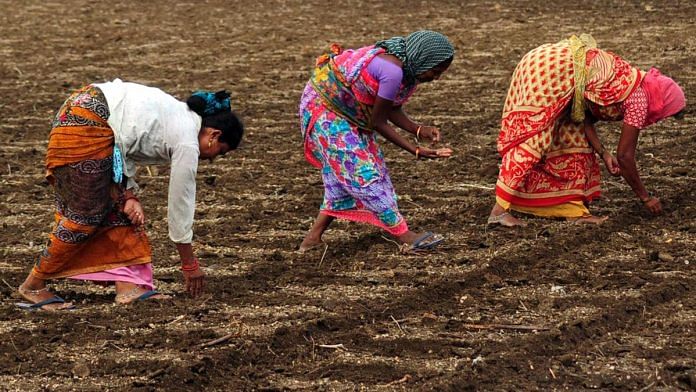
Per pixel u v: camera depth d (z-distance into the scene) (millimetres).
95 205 12398
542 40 31859
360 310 12836
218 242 15727
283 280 13992
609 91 15375
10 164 20562
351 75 13750
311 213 17094
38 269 12891
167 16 40281
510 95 16031
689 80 25469
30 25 38656
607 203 17062
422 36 13688
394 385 10898
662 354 11383
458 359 11469
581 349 11602
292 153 20984
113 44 33938
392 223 14617
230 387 10969
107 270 13000
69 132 12148
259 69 29266
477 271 14055
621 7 37656
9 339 12141
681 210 16438
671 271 13953
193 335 12133
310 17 38719
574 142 15977
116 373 11305
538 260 14547
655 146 20203
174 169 12180
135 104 12180
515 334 12055
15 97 26422
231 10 41406
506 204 16000
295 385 10977
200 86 27234
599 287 13391
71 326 12477
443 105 24359
